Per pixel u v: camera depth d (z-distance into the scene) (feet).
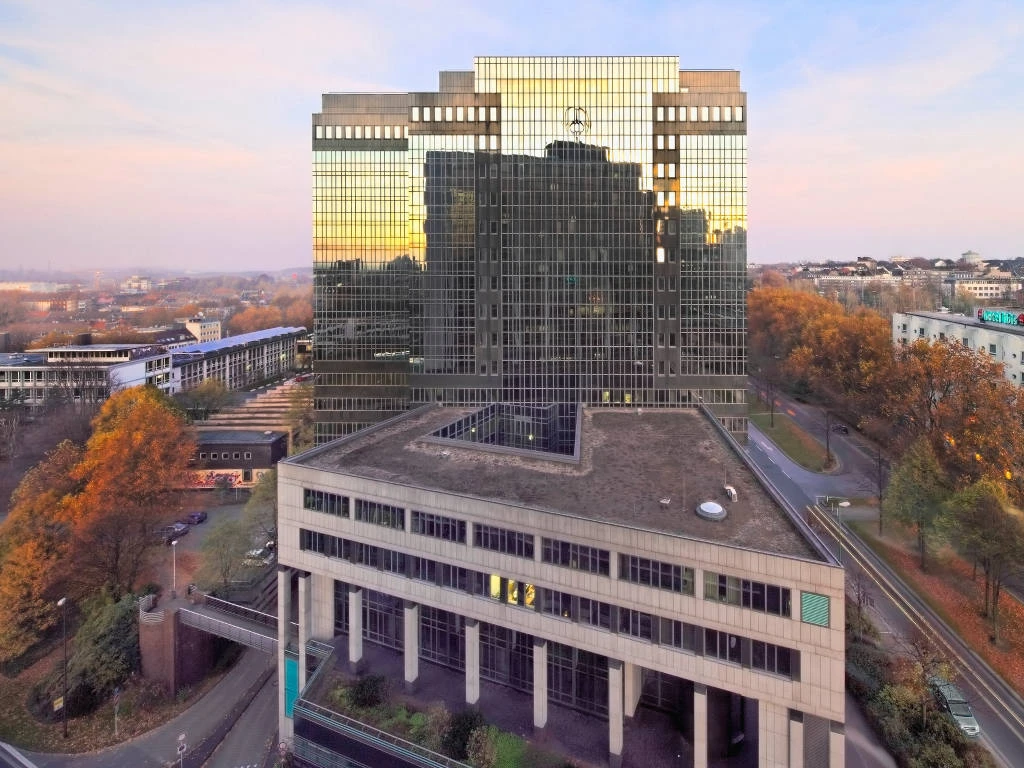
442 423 264.72
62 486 288.51
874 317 499.10
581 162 338.75
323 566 187.11
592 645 149.89
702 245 337.52
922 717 160.15
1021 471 240.53
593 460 208.64
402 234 391.65
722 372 339.16
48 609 234.17
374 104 390.83
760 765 134.62
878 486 319.68
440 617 188.34
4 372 487.20
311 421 467.93
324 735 166.20
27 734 199.62
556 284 341.21
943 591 226.99
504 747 151.64
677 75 335.88
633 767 145.38
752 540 142.20
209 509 361.71
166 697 215.92
